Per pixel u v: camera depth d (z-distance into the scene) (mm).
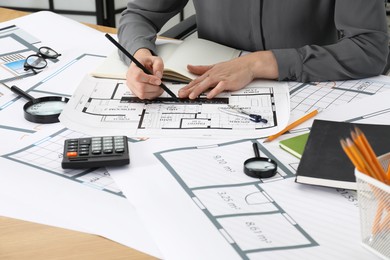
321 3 1591
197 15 1746
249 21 1634
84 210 900
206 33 1745
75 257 801
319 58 1396
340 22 1504
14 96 1332
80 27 1791
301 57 1394
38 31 1748
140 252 807
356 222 860
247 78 1349
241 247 802
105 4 3500
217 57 1517
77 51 1600
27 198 932
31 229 859
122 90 1335
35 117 1195
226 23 1673
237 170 1009
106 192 950
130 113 1232
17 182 976
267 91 1327
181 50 1526
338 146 1022
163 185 960
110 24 3555
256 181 972
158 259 793
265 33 1639
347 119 1188
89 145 1058
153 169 1011
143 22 1657
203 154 1063
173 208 895
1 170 1011
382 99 1281
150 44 1522
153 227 852
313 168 959
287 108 1237
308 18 1614
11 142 1119
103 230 853
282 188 951
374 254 789
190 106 1262
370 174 771
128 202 921
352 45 1429
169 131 1154
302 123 1183
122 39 1579
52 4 3510
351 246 807
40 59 1523
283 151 1075
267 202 911
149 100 1292
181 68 1402
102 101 1283
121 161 1019
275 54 1399
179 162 1034
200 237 825
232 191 941
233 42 1690
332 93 1328
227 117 1207
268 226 849
